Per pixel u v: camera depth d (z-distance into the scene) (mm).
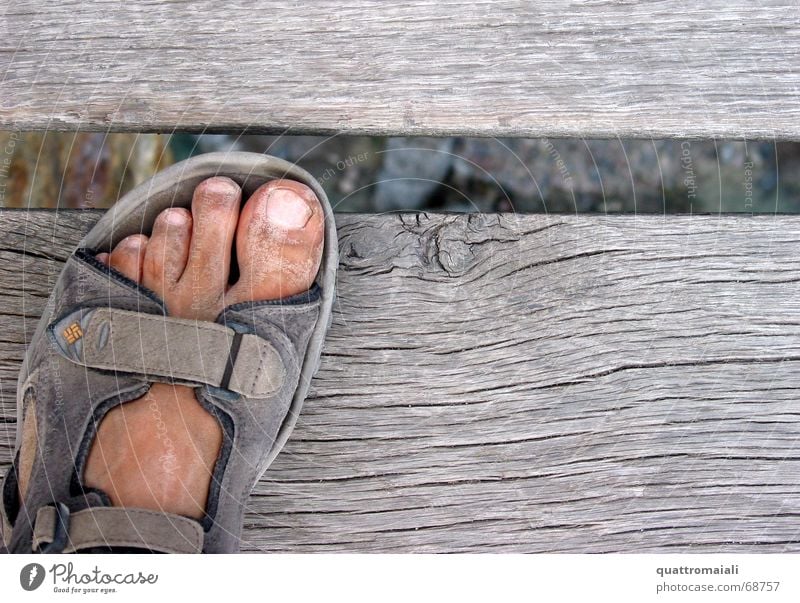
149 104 403
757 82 408
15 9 402
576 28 407
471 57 406
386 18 405
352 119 406
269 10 404
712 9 407
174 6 404
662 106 407
